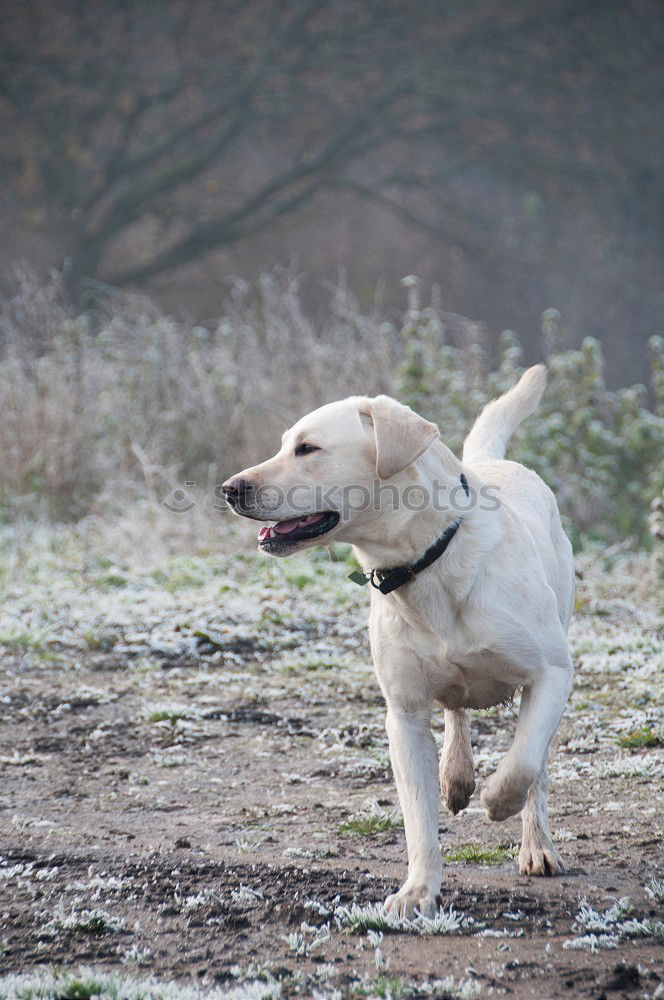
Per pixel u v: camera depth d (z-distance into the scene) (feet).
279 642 34.94
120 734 26.61
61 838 19.45
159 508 49.11
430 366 50.85
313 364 53.93
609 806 20.44
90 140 125.39
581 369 53.62
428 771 16.83
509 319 148.56
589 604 38.01
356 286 141.49
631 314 146.00
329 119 129.39
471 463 22.74
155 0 123.44
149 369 56.18
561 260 145.69
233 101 125.08
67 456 52.90
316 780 23.17
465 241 145.18
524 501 20.47
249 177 143.64
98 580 42.80
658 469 49.60
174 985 12.93
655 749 23.72
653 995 12.42
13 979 13.19
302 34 126.31
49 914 15.58
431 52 127.44
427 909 15.37
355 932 14.96
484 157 136.67
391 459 16.34
